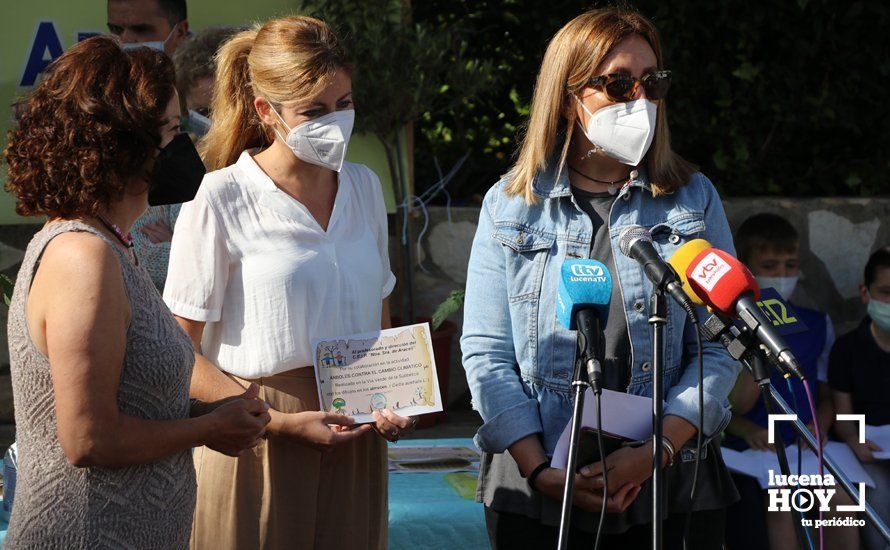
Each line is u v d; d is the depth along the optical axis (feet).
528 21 20.03
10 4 16.88
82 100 6.29
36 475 6.36
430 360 8.60
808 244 18.99
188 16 17.39
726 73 20.12
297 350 8.52
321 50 8.47
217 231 8.47
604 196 8.73
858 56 19.99
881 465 13.26
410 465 11.62
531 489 8.40
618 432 7.97
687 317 8.53
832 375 14.40
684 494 8.26
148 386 6.52
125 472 6.48
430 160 20.38
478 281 8.94
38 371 6.34
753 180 20.56
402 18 17.87
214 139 9.16
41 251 6.33
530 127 8.93
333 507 8.62
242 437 7.09
